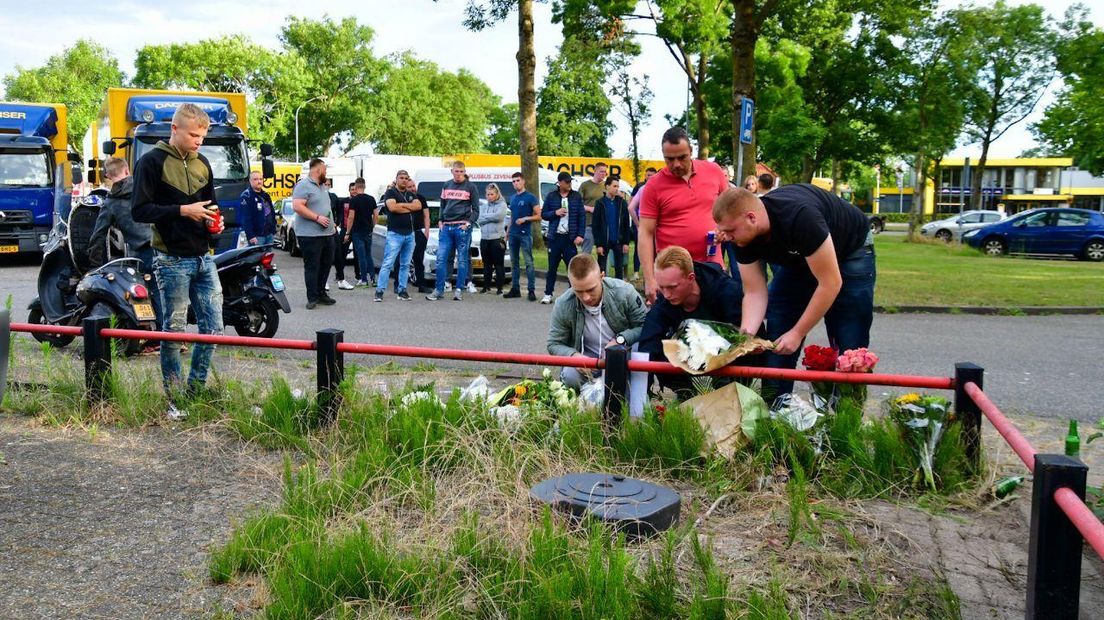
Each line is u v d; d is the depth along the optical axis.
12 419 5.57
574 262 5.38
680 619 2.89
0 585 3.29
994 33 35.59
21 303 12.29
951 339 9.77
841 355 4.89
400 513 3.78
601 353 5.61
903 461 4.20
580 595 2.91
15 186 19.00
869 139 38.78
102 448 4.98
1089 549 3.71
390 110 70.81
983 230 27.86
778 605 2.88
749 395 4.50
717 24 22.41
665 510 3.57
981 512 3.98
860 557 3.41
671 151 5.72
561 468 4.25
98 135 23.17
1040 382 7.30
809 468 4.27
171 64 67.56
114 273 7.52
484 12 21.17
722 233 4.38
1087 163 32.69
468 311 11.50
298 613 2.93
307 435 4.95
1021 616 3.00
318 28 71.75
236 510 4.03
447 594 3.03
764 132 24.09
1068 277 16.73
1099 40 31.48
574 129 55.19
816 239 4.26
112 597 3.18
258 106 68.25
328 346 5.00
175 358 5.60
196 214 5.36
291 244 21.81
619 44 28.78
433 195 16.48
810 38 30.97
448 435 4.49
